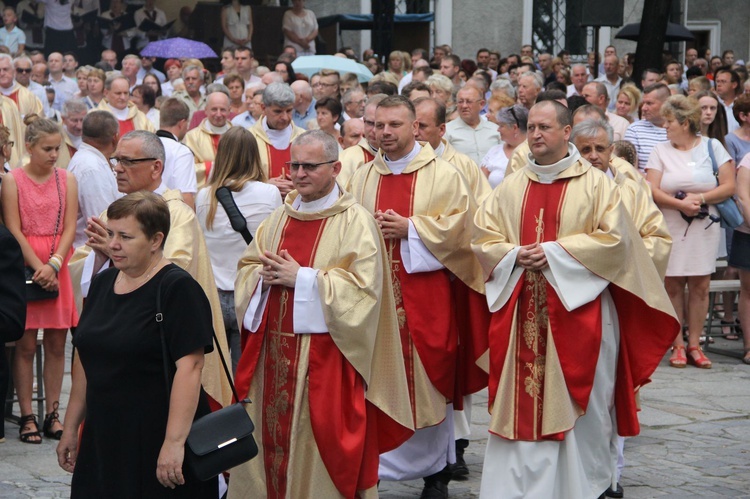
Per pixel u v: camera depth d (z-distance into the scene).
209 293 10.47
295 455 9.77
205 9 37.06
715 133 19.62
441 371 11.40
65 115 17.77
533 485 10.48
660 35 29.17
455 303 11.82
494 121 19.25
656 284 10.90
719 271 20.45
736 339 19.88
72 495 8.20
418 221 11.35
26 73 24.67
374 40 36.34
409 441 11.41
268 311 9.98
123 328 7.99
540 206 10.77
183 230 10.23
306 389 9.73
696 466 12.63
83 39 37.38
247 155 12.27
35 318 13.23
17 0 36.75
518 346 10.61
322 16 41.25
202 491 8.23
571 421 10.41
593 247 10.35
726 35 47.38
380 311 10.09
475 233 10.99
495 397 10.64
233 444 8.11
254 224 12.19
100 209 13.66
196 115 21.38
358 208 10.00
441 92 19.45
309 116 20.31
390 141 11.66
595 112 13.56
